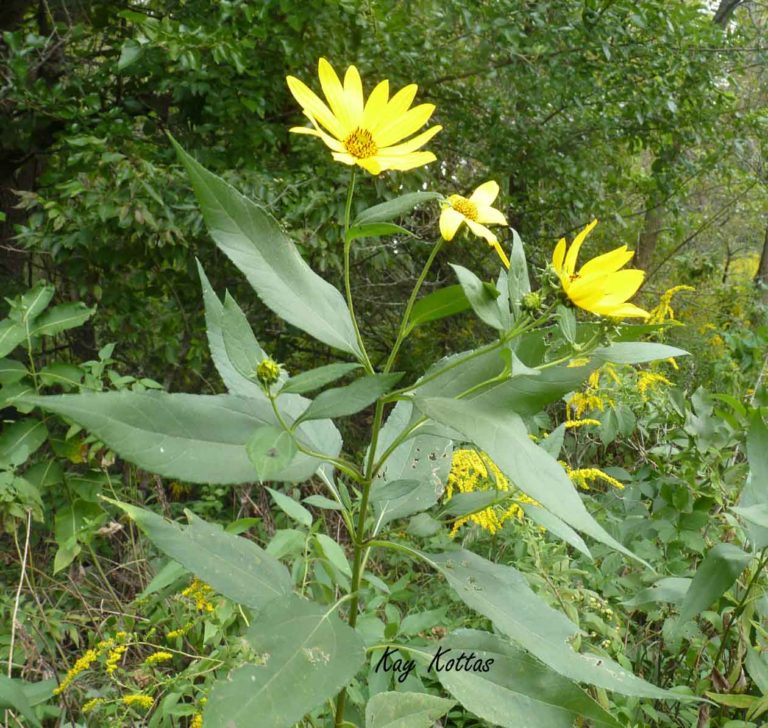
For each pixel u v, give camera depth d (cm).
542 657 41
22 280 174
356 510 70
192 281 146
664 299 113
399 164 40
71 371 88
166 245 137
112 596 81
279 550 58
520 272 40
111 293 142
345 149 41
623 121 205
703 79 199
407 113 42
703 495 82
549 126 197
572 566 80
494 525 67
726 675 66
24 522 91
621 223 216
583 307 38
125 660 68
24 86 140
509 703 43
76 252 138
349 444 162
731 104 228
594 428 97
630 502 90
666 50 187
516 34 165
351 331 40
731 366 125
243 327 35
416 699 43
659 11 183
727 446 87
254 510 107
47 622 72
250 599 41
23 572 72
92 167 133
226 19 147
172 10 160
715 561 58
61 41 146
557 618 43
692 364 141
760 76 268
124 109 156
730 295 263
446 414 37
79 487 88
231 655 53
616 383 94
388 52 159
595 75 193
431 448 52
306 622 37
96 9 163
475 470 67
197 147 149
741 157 238
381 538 50
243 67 134
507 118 201
